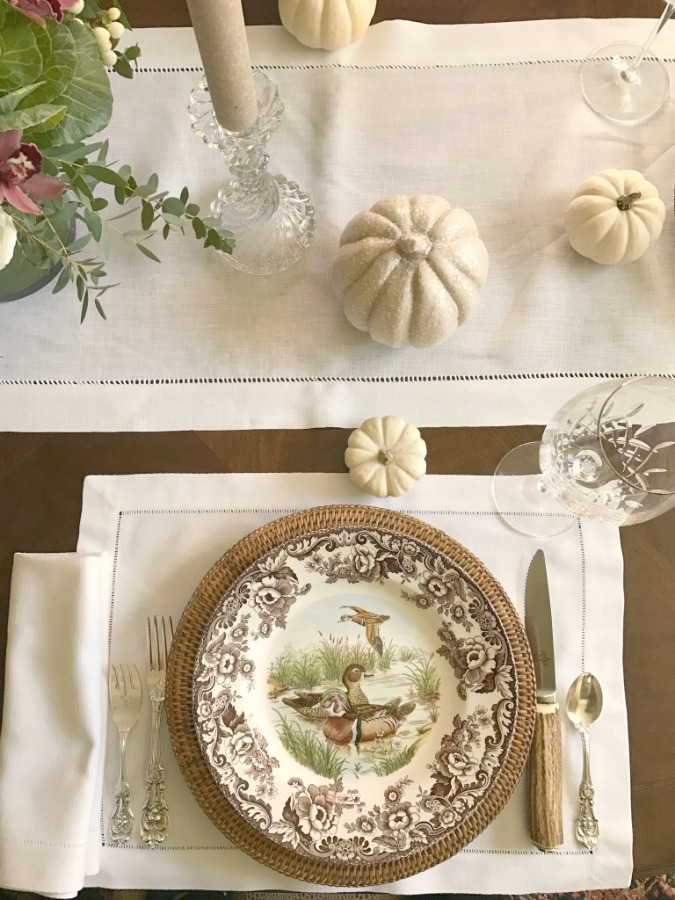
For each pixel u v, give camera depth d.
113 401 0.81
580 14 0.87
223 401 0.81
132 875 0.75
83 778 0.73
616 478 0.70
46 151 0.63
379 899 0.75
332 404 0.81
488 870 0.75
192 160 0.84
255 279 0.83
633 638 0.78
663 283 0.83
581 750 0.76
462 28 0.87
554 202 0.84
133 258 0.82
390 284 0.74
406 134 0.85
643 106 0.86
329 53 0.86
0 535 0.79
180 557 0.79
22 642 0.75
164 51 0.85
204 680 0.72
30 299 0.82
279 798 0.72
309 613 0.76
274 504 0.79
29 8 0.52
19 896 0.78
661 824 0.75
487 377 0.82
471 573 0.75
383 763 0.74
